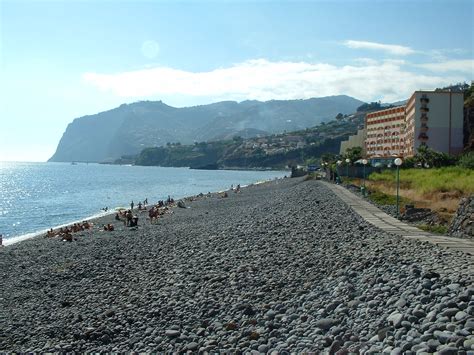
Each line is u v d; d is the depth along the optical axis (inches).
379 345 314.8
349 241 735.1
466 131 4608.8
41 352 443.2
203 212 2095.2
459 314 322.0
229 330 426.6
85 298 652.1
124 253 1030.4
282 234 917.8
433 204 1406.3
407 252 566.6
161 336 444.1
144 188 5093.5
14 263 1053.8
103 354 424.2
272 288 521.3
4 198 3762.3
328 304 426.9
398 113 5531.5
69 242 1364.4
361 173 3560.5
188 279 631.8
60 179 7047.2
